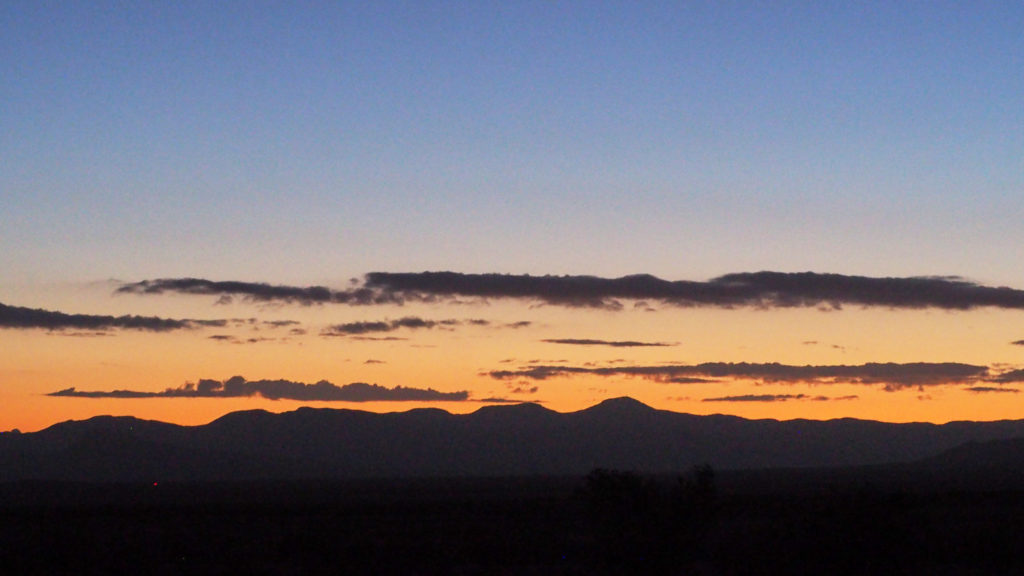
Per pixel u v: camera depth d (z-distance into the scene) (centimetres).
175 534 7600
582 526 8050
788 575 4181
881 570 4009
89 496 17975
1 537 7356
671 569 4419
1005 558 5197
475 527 8150
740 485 19462
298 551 5981
